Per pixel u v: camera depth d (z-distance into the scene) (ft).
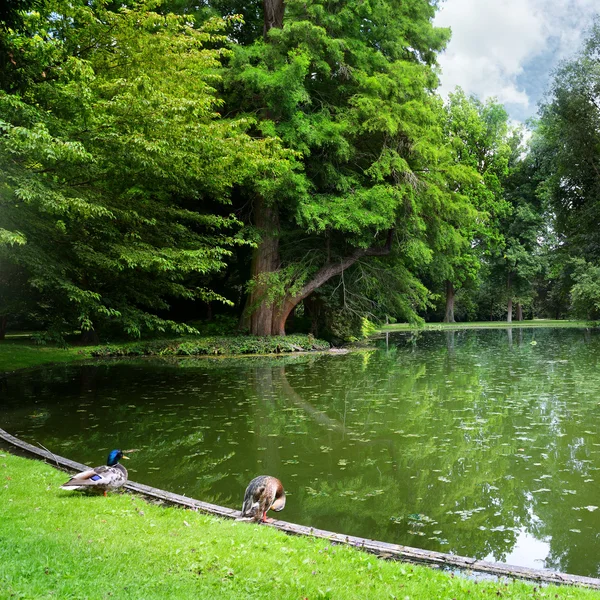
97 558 12.29
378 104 72.18
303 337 85.97
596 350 81.25
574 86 111.04
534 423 33.14
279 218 85.51
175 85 40.27
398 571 13.07
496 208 155.12
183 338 82.43
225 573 12.08
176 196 69.82
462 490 21.83
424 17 84.17
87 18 37.01
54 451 27.27
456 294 204.23
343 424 33.37
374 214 71.15
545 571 14.06
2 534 13.38
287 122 69.77
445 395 43.47
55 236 40.60
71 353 71.05
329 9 75.36
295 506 20.07
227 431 31.65
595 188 118.42
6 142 28.02
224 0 78.38
